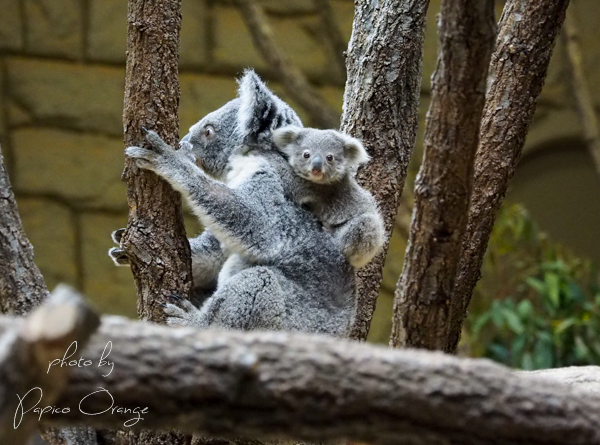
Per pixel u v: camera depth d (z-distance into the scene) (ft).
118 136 71.92
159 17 25.86
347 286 29.09
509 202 73.41
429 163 19.63
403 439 15.46
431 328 21.34
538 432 15.44
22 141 70.85
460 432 15.39
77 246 71.56
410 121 32.53
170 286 26.40
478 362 15.99
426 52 72.02
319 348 15.57
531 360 50.65
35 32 70.74
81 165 71.26
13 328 12.98
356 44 32.71
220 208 27.35
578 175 76.38
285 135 30.07
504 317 51.34
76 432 27.25
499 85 29.35
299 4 73.15
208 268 30.96
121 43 71.67
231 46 72.43
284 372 15.12
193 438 27.04
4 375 12.32
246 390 15.03
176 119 26.78
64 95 70.95
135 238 26.30
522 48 29.09
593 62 75.46
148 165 26.09
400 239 71.41
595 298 53.21
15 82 70.54
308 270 28.48
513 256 56.95
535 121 75.66
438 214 19.92
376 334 70.95
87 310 12.68
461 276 28.53
